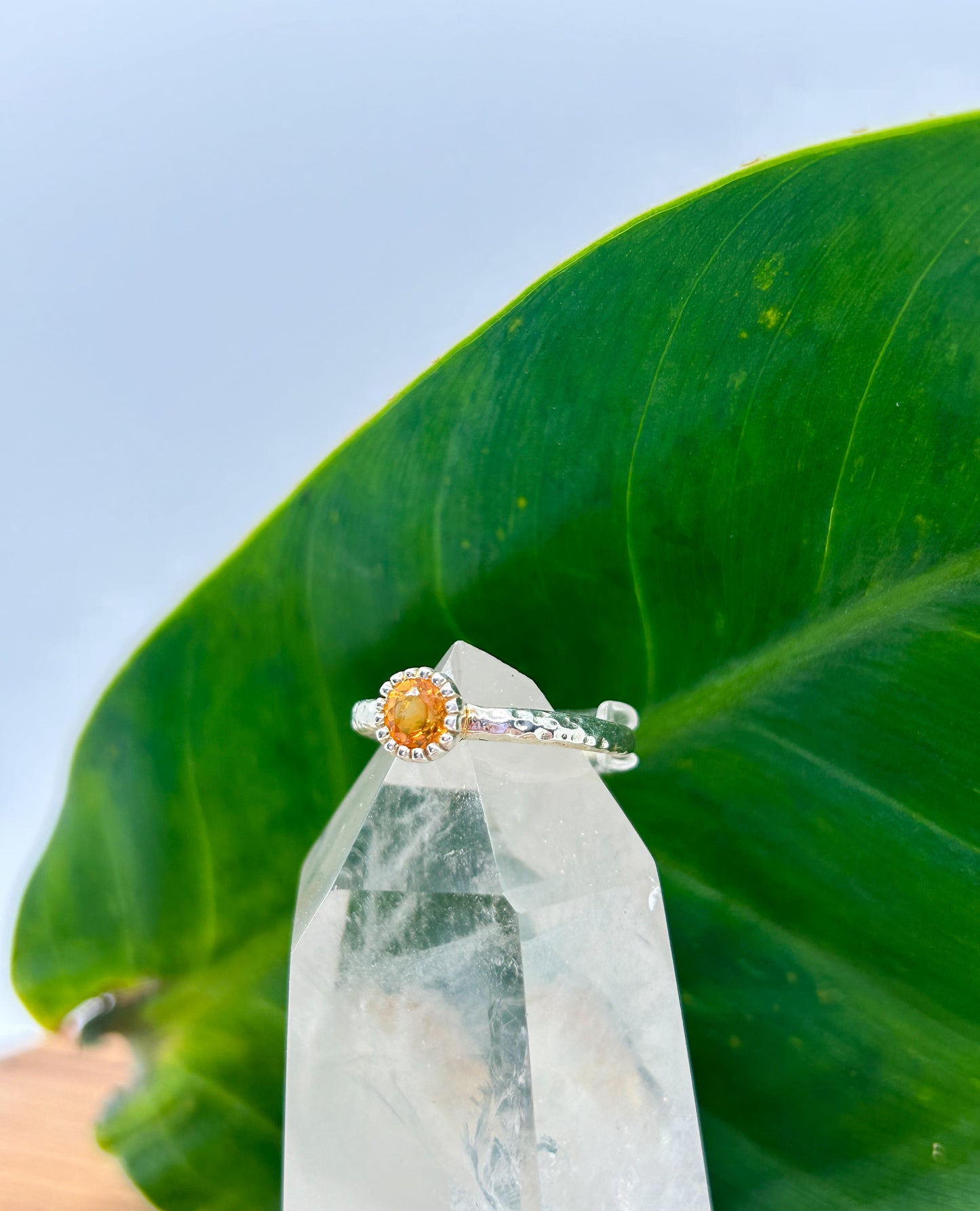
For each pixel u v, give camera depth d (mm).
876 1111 146
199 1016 164
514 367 161
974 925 149
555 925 137
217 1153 156
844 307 152
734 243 154
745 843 156
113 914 169
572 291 158
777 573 157
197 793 170
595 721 142
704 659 160
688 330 156
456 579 166
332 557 168
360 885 140
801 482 155
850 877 153
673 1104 139
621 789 158
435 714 139
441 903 138
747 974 152
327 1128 139
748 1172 145
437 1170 136
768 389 155
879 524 153
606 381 159
